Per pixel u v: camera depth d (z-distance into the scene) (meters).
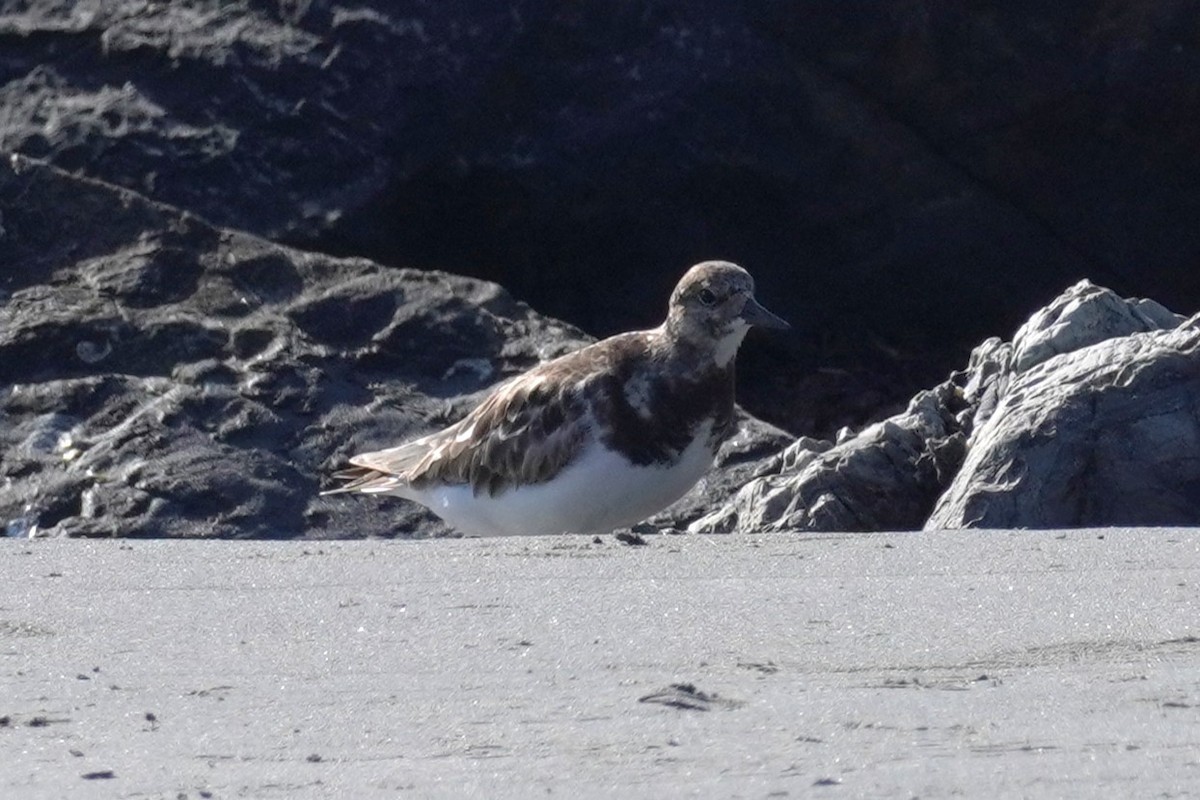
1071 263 15.26
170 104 14.98
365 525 12.65
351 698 5.43
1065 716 5.05
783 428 15.05
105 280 14.04
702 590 6.83
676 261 15.08
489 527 10.12
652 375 9.64
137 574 7.27
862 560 7.38
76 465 12.92
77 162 14.84
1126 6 14.34
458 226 14.95
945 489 9.91
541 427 9.72
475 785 4.61
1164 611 6.32
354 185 14.69
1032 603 6.50
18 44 15.38
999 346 10.70
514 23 14.45
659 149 14.62
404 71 14.60
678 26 14.47
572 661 5.81
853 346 15.53
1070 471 9.02
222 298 13.95
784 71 14.49
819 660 5.78
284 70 14.78
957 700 5.25
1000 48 14.48
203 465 12.88
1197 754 4.70
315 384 13.43
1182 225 15.12
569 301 15.31
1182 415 9.08
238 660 5.91
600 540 8.01
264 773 4.73
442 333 13.77
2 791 4.61
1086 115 14.71
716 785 4.55
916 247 15.14
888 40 14.41
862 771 4.62
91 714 5.29
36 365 13.53
